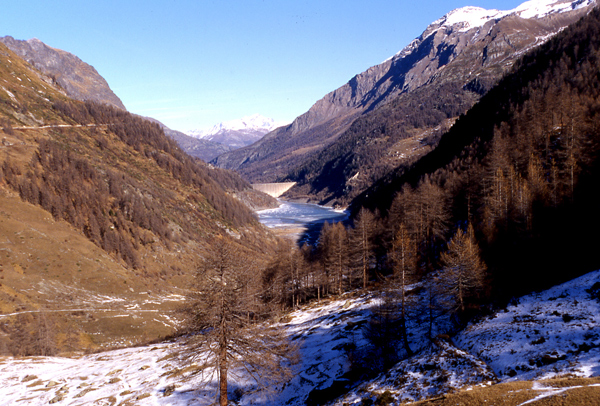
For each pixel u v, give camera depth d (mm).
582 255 40344
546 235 45000
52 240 91438
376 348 35281
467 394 18609
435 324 38875
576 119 67812
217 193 192375
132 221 120875
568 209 48469
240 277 22688
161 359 45344
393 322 36281
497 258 45688
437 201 64625
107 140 180375
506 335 28422
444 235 69562
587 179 52688
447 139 155875
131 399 32438
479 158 95812
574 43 160125
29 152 122500
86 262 90625
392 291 34781
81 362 50781
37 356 53719
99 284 85375
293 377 33250
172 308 83875
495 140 84500
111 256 100875
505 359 24844
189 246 129625
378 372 30766
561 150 67812
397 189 137875
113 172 140750
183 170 190500
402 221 71000
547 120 86500
